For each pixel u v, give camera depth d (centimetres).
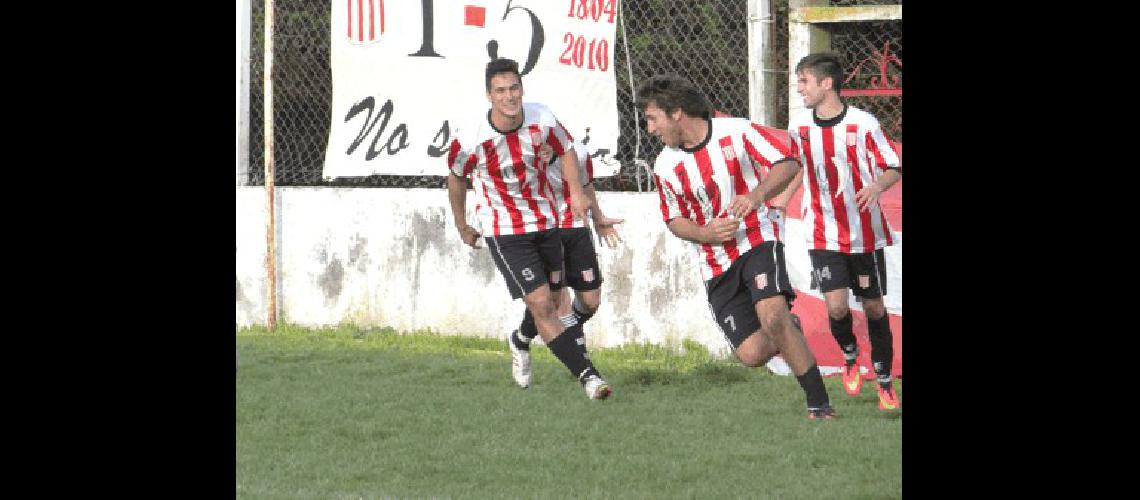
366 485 2114
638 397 2883
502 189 2830
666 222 2586
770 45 3516
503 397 2892
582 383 2770
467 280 3806
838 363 3183
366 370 3250
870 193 2662
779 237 2556
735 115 3684
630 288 3575
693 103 2503
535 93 3772
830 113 2767
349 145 4000
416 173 3916
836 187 2773
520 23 3784
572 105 3734
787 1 3638
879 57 3444
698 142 2520
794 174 2472
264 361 3384
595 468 2233
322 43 4228
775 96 3538
